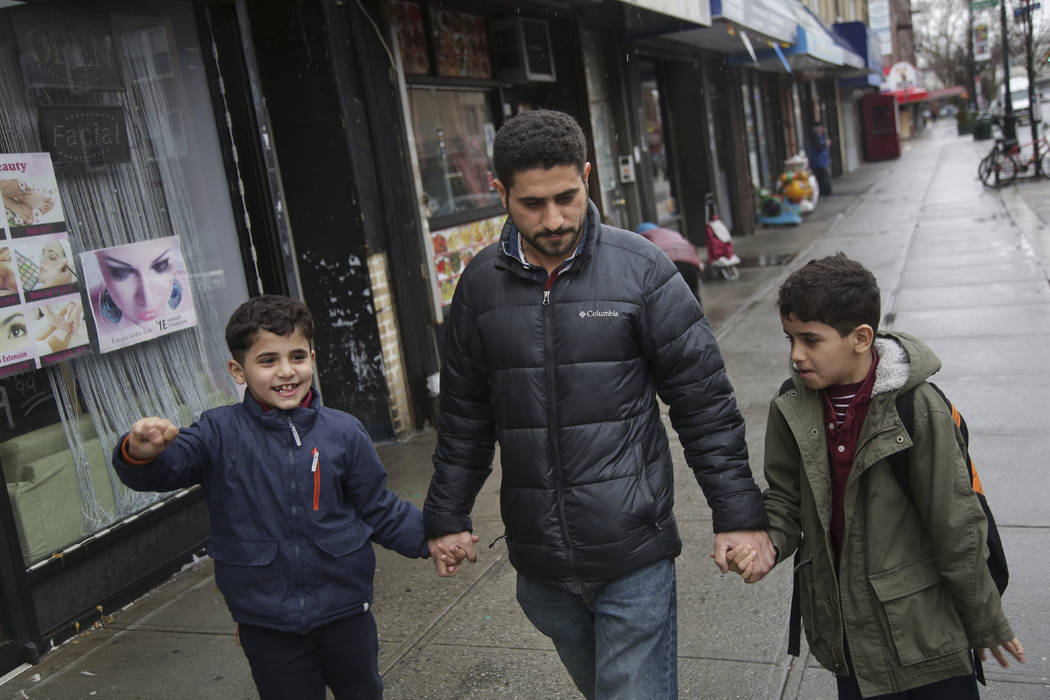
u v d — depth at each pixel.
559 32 9.20
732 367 6.98
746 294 10.00
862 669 2.04
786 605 3.45
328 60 5.51
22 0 3.72
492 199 7.84
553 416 2.09
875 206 17.69
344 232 5.76
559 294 2.10
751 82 17.42
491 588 3.88
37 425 3.79
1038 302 7.68
